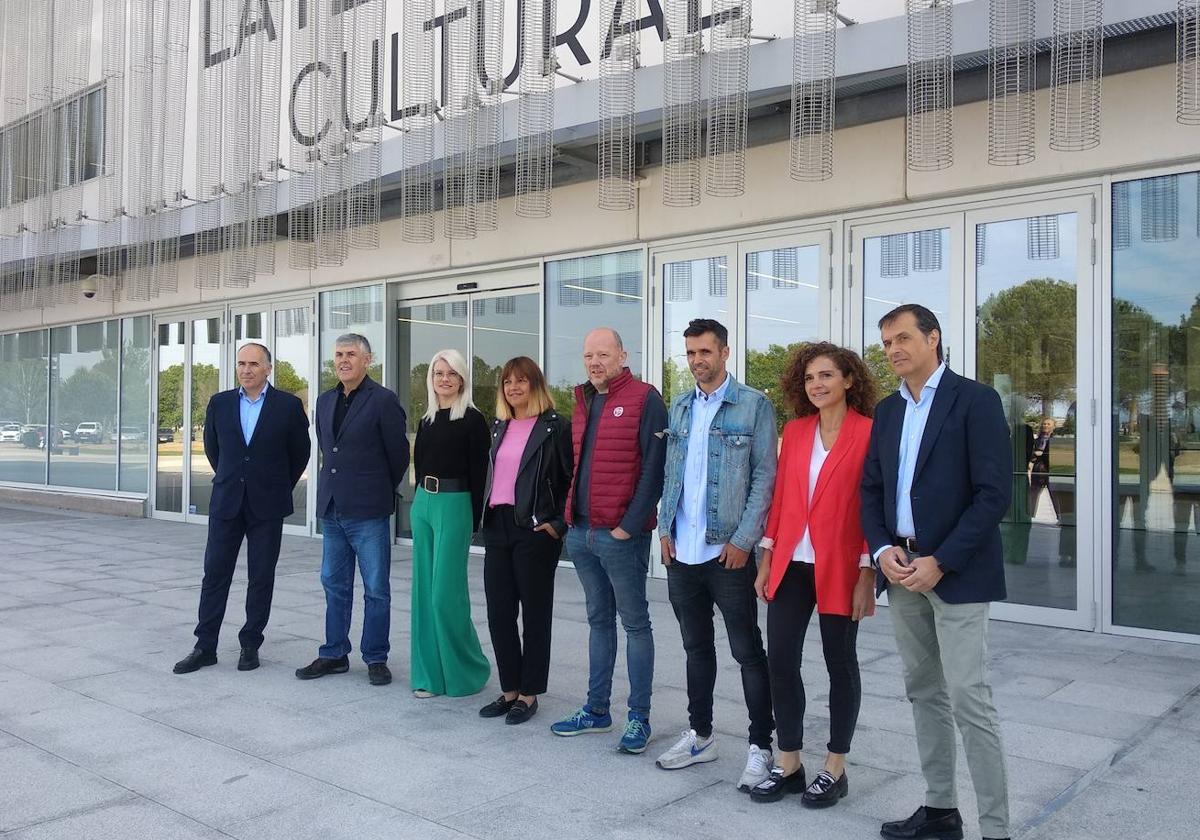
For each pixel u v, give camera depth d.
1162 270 5.95
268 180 9.55
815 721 4.44
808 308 7.46
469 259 9.78
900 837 3.17
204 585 5.46
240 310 12.51
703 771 3.84
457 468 4.90
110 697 4.86
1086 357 6.20
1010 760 3.91
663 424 4.01
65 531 12.21
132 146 11.23
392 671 5.41
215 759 3.98
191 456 13.27
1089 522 6.19
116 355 14.42
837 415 3.50
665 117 6.51
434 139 8.14
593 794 3.60
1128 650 5.71
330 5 8.73
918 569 2.98
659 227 8.27
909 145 5.96
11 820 3.37
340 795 3.60
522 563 4.48
